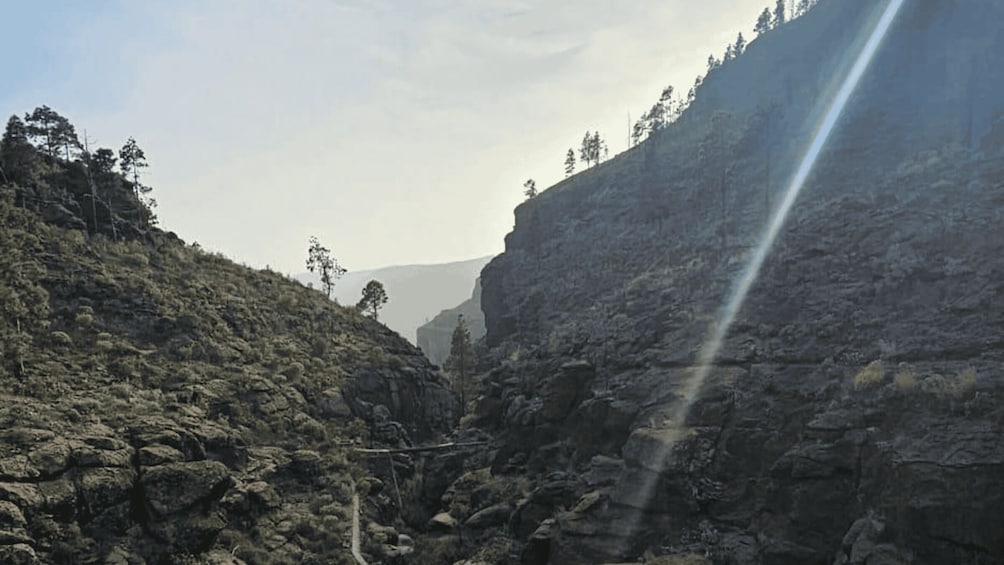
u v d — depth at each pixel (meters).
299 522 57.03
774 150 118.19
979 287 49.69
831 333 53.59
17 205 86.12
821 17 161.12
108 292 77.81
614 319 78.56
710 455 50.16
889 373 44.84
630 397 62.06
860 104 103.19
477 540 61.97
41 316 67.94
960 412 38.84
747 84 163.50
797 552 41.50
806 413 47.84
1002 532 32.53
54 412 52.50
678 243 104.06
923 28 111.06
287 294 109.50
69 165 98.06
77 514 44.22
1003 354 42.34
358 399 87.25
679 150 150.38
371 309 134.25
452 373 118.38
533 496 60.62
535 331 119.50
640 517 50.53
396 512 71.75
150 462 50.22
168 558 46.88
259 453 64.31
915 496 35.84
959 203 63.69
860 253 62.06
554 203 161.88
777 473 44.88
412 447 84.69
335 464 70.12
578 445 65.00
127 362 67.25
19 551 38.28
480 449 81.06
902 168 82.25
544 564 54.38
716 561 44.62
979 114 88.12
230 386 72.06
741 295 66.44
